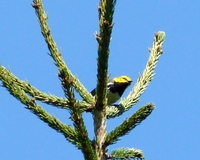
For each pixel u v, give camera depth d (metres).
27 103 8.42
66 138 8.38
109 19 8.01
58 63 9.79
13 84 8.52
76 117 7.18
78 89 9.77
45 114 8.41
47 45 9.84
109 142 8.52
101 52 8.29
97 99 8.88
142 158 8.73
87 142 7.36
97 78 8.66
